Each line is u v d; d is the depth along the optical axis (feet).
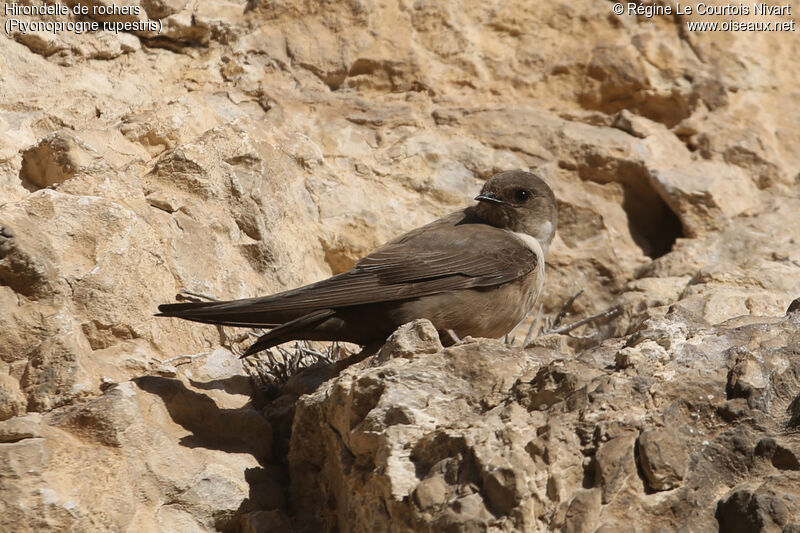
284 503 30.76
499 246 36.70
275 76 51.65
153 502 28.55
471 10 54.60
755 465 25.12
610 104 53.52
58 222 33.58
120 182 37.78
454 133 51.16
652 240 51.47
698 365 27.35
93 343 32.89
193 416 31.30
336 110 51.26
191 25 50.52
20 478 26.81
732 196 49.78
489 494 24.36
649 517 24.44
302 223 45.55
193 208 40.01
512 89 53.47
